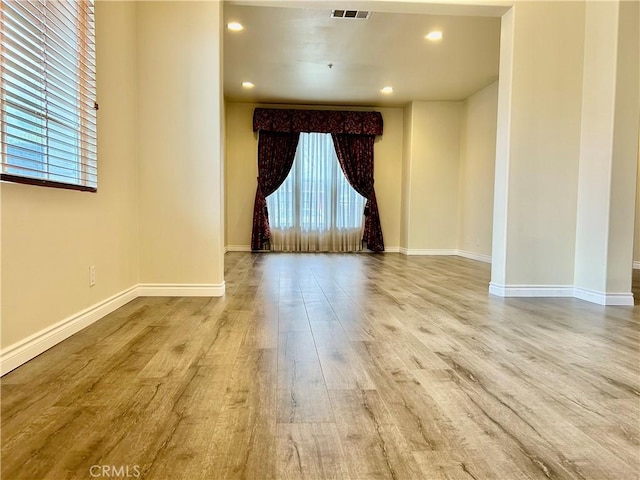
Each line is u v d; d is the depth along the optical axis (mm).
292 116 6926
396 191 7324
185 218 3111
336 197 7211
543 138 3244
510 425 1273
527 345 2055
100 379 1574
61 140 2035
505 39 3270
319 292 3404
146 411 1327
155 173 3076
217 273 3160
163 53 3039
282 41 4391
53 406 1353
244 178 7062
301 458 1085
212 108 3084
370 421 1285
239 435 1192
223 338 2105
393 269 4973
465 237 6668
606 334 2254
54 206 1953
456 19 3873
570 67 3227
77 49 2174
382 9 3195
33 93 1782
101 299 2496
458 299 3176
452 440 1184
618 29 2934
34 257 1797
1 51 1581
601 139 3070
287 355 1866
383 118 7250
